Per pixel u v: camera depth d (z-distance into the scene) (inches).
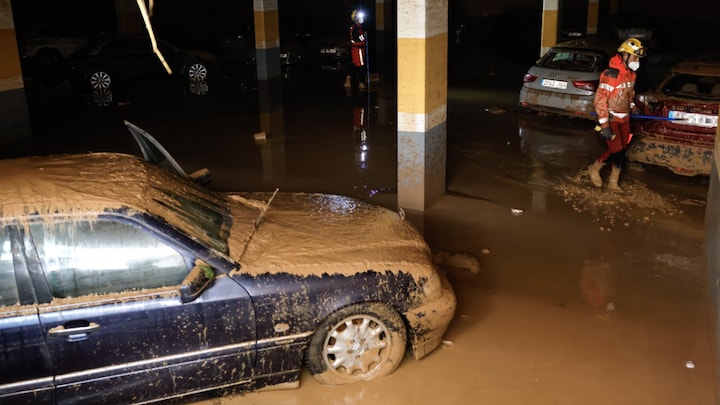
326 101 573.0
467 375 164.1
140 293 141.6
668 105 306.5
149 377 144.2
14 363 133.3
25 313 133.3
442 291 167.9
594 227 265.9
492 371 165.8
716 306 173.8
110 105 561.6
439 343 173.0
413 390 158.4
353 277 155.2
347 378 160.9
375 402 154.0
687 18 938.7
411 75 267.9
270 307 149.2
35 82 692.1
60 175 156.5
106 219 140.3
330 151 394.0
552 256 238.1
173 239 144.6
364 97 591.8
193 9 1059.3
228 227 166.2
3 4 401.7
